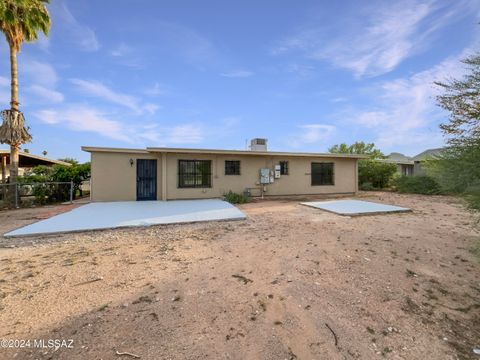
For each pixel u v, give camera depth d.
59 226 6.02
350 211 8.26
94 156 11.15
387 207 9.23
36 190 11.07
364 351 2.08
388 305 2.77
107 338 2.14
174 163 11.97
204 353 1.99
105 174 11.29
